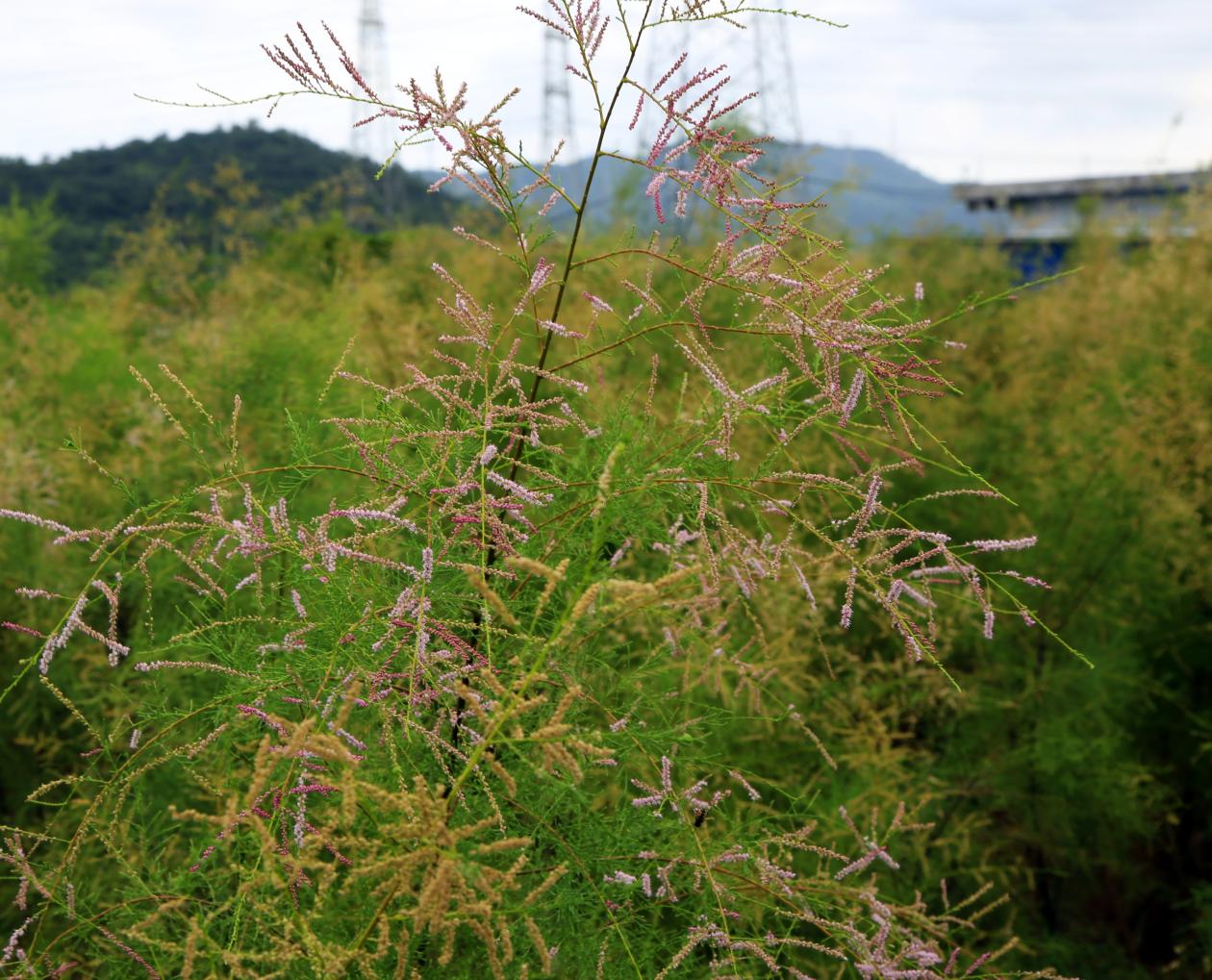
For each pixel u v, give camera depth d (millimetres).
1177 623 4555
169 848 2072
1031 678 3979
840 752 3371
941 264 7555
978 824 3672
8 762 3158
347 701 1095
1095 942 4203
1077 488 4289
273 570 2043
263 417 3582
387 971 1510
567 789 1576
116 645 1469
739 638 3051
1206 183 7273
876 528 1634
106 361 5113
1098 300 5902
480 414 1644
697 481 1639
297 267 6973
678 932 1843
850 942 1755
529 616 1786
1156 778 4523
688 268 1666
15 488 3492
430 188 1669
